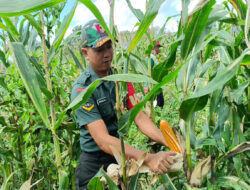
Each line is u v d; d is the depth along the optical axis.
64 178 1.52
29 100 2.21
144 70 1.82
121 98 1.25
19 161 2.23
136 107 1.08
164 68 1.47
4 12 0.83
